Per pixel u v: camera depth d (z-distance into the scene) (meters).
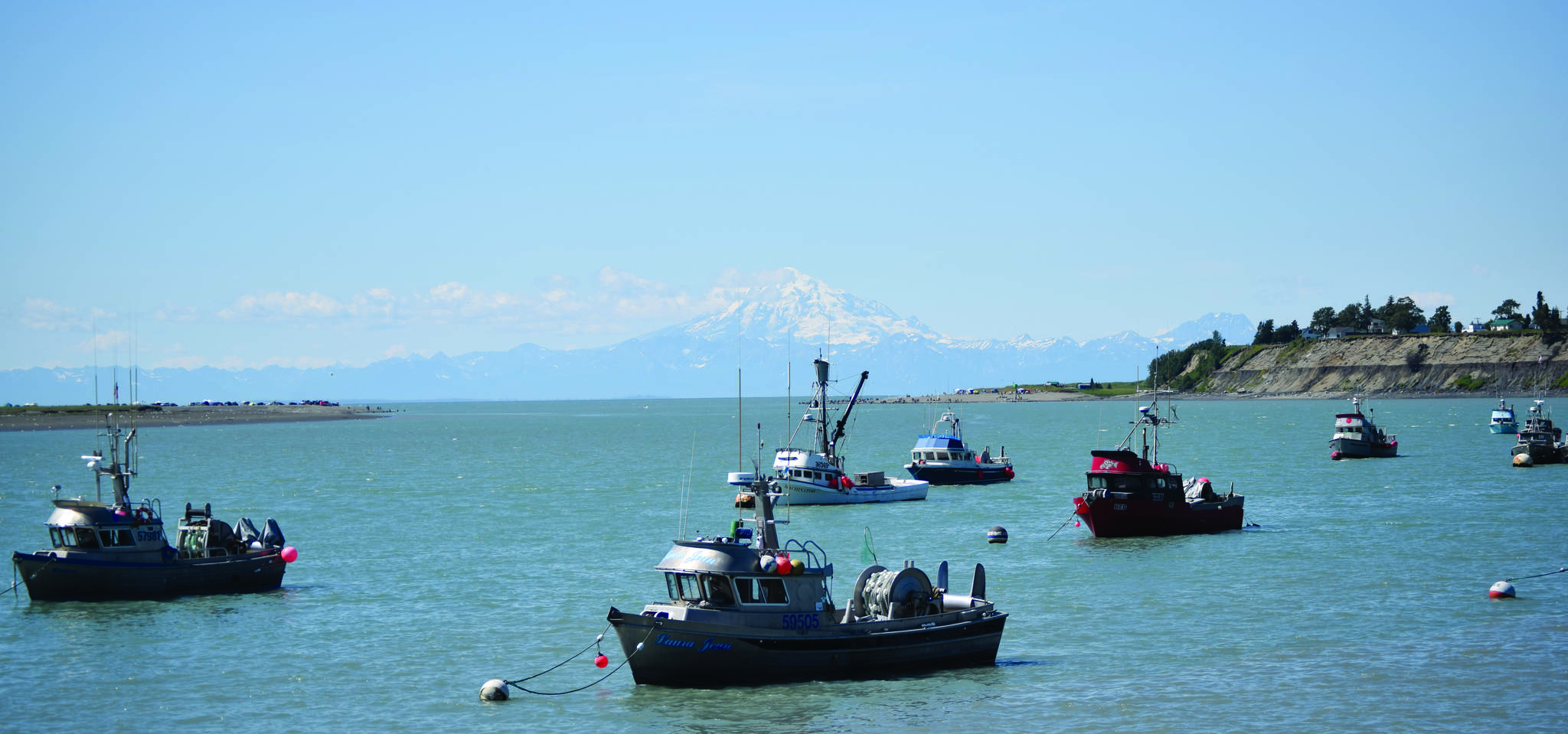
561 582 63.69
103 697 42.94
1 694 43.34
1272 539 76.88
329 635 51.75
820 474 102.06
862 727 38.72
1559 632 49.88
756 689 42.28
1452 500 98.12
